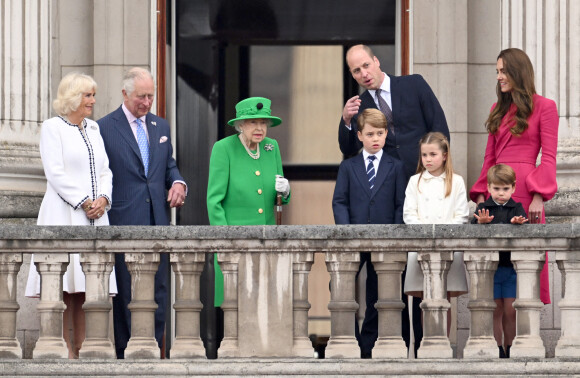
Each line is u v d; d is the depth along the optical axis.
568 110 40.66
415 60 45.44
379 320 33.38
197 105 46.62
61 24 45.59
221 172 36.91
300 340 33.19
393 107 36.94
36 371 32.56
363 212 36.00
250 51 47.16
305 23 47.22
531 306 33.06
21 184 40.91
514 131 34.97
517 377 32.41
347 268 33.25
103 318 33.31
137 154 36.84
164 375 32.53
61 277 33.47
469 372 32.47
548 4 41.38
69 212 35.34
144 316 33.28
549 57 41.19
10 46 41.38
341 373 32.53
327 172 47.38
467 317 39.72
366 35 46.84
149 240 33.19
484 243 33.09
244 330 33.16
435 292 33.22
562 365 32.44
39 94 41.88
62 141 35.41
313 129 47.34
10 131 41.00
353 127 37.09
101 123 36.94
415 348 37.22
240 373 32.53
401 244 33.19
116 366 32.56
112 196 36.81
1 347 33.28
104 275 33.38
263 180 37.19
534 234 33.00
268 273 33.22
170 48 46.31
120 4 45.47
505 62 34.97
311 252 33.25
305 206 47.34
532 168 35.19
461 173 44.91
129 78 36.41
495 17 45.44
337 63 47.19
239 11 47.12
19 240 33.31
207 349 45.44
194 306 33.22
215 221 36.56
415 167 36.78
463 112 45.16
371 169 36.22
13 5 41.53
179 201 36.97
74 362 32.62
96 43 45.38
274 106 47.31
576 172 40.03
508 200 34.31
